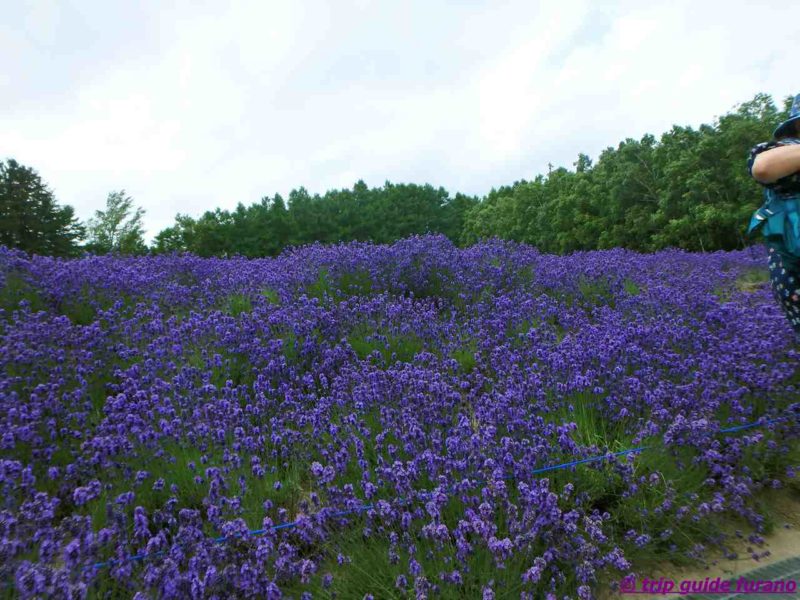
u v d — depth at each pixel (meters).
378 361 5.00
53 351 4.30
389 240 66.19
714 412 3.57
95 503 2.85
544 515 2.50
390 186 76.31
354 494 2.83
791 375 4.03
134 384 3.83
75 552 2.05
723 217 20.92
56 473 2.77
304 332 5.16
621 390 3.84
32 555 2.26
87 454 3.13
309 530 2.57
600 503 3.06
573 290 7.62
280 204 60.28
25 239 40.75
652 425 3.25
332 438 3.49
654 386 3.95
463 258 8.38
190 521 2.56
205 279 7.43
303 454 3.36
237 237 55.00
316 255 8.49
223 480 2.86
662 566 2.69
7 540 2.14
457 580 2.25
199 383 4.28
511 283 7.80
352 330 5.69
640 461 3.15
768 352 4.25
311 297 6.89
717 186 22.02
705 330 5.00
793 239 2.76
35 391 3.64
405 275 7.68
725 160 21.98
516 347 5.13
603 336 4.82
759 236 20.81
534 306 6.26
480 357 5.01
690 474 3.10
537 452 3.02
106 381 4.29
